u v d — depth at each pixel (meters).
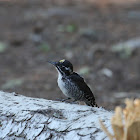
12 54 17.20
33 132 5.03
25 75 14.42
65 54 16.75
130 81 13.29
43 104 5.51
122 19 21.80
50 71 14.98
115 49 16.22
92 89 12.62
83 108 5.27
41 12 24.11
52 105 5.45
